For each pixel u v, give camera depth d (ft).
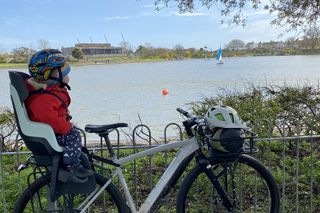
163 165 16.90
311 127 14.65
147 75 101.60
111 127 10.65
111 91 62.49
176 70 120.78
